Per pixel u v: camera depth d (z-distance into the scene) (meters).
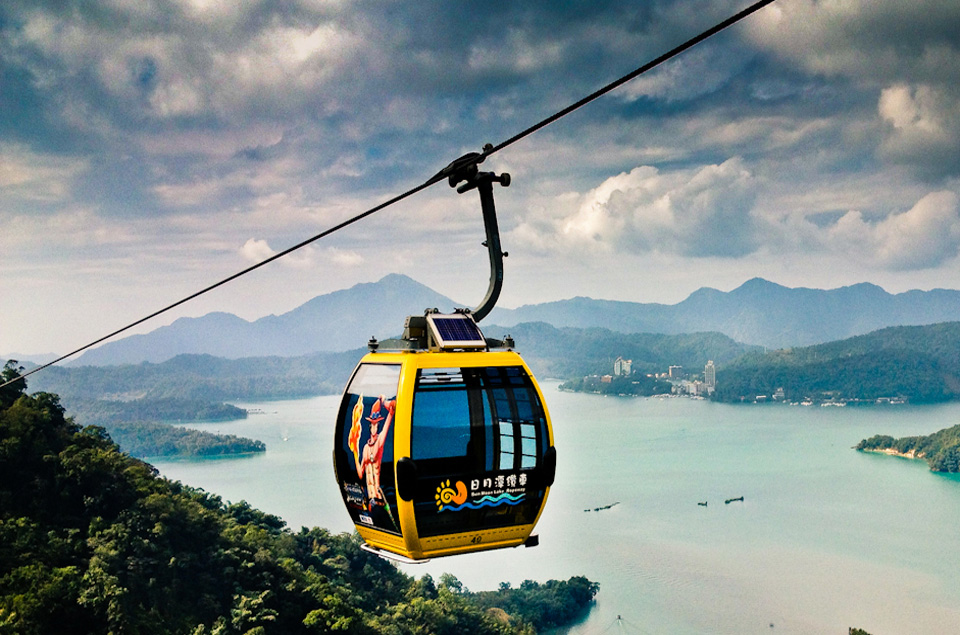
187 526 136.62
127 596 106.56
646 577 198.88
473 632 155.88
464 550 10.95
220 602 125.00
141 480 141.25
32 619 92.94
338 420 11.41
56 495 127.06
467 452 10.59
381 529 11.01
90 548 117.12
